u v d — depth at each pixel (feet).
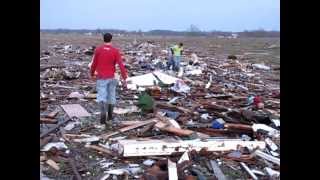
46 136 31.83
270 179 24.59
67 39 257.96
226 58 121.80
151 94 51.11
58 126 34.83
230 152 28.94
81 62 97.40
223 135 33.06
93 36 342.64
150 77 58.54
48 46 159.53
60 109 42.39
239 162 27.37
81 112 40.40
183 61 99.71
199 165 26.66
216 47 196.34
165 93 52.95
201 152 28.07
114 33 388.78
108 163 26.66
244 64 101.24
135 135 32.42
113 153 28.30
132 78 58.03
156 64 87.81
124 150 27.30
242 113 38.68
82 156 27.78
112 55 35.29
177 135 32.12
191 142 28.91
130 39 280.72
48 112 40.68
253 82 70.28
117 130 33.68
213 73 79.66
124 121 36.73
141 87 56.34
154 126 34.47
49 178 23.97
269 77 78.43
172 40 279.49
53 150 27.94
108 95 36.09
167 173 24.45
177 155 27.94
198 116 39.81
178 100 48.75
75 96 49.65
